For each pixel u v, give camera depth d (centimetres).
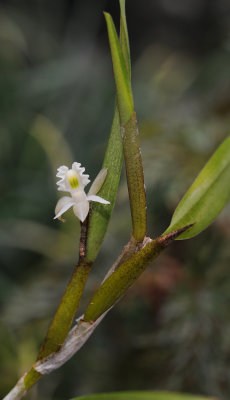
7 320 59
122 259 20
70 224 69
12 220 78
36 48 120
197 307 51
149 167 59
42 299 60
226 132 59
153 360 53
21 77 103
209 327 50
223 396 48
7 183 87
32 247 74
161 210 59
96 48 136
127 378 54
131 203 20
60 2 131
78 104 104
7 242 75
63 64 108
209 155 58
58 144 85
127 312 56
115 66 20
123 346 56
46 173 89
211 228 54
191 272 54
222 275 53
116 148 21
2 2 123
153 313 54
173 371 50
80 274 20
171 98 94
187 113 67
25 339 59
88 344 60
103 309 20
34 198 86
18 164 91
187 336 50
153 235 59
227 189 20
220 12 137
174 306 52
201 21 137
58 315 20
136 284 53
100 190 21
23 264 78
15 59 105
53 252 71
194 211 20
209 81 85
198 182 20
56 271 64
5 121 96
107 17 19
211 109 64
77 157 95
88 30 129
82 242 20
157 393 19
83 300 57
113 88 108
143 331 56
